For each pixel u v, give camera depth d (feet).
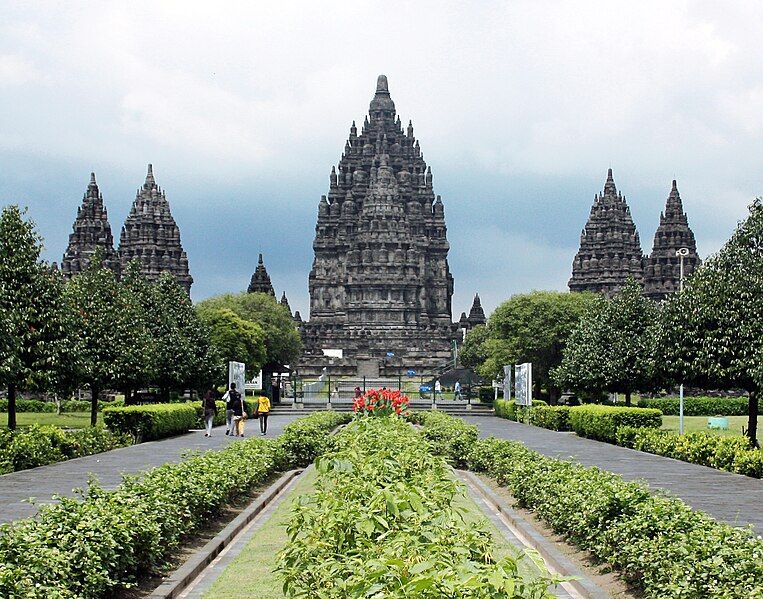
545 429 260.21
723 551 57.16
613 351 249.75
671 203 610.24
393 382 601.62
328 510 57.47
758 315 172.86
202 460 102.89
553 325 402.31
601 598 65.46
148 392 311.47
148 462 148.87
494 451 136.98
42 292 192.75
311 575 53.01
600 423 199.93
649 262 612.70
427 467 83.56
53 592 52.60
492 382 463.01
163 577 72.23
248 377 422.41
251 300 540.93
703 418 314.76
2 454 137.80
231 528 94.48
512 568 42.24
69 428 241.14
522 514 104.17
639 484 78.79
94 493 74.54
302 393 466.29
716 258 183.42
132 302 248.11
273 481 138.51
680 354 181.06
